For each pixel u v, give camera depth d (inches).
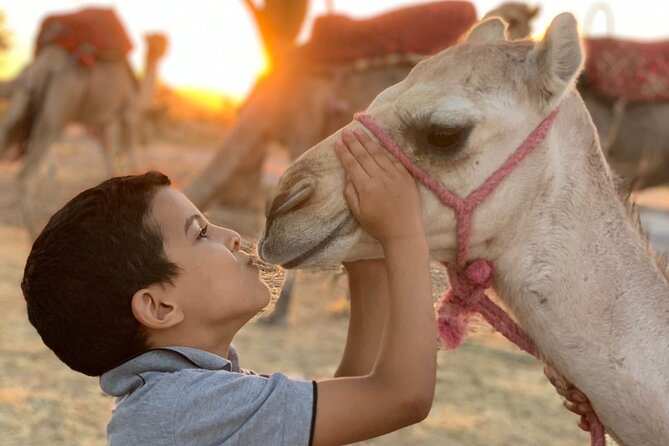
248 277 89.0
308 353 281.4
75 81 447.5
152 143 960.3
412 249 93.1
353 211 97.4
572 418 245.4
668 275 109.2
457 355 294.4
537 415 245.3
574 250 103.7
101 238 83.6
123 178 88.0
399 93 105.0
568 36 101.5
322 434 84.6
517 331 108.7
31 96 438.3
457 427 232.2
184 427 81.8
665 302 103.9
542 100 103.1
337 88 296.8
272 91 310.0
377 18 296.4
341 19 301.1
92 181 640.4
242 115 318.3
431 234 103.2
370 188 95.7
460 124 100.0
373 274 106.4
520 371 282.7
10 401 230.7
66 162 755.4
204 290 86.0
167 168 725.3
